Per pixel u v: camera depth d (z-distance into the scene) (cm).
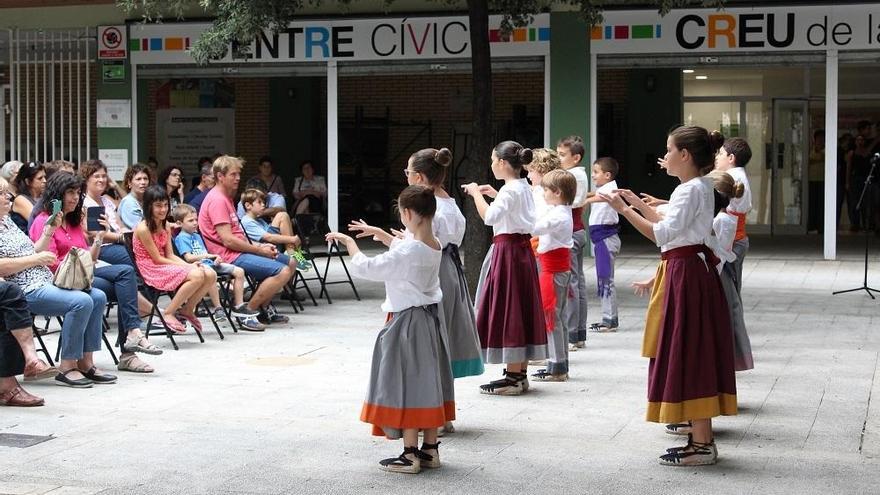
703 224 623
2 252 839
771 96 2173
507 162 803
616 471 622
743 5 1728
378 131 2388
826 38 1708
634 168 2233
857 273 1598
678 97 2208
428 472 623
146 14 1453
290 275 1157
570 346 1008
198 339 1075
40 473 618
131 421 741
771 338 1067
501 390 823
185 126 2375
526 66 1806
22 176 1063
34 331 888
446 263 714
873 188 2156
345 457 653
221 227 1150
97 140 1997
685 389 618
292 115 2361
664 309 623
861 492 581
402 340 619
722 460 643
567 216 855
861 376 886
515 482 602
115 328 1134
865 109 2150
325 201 2086
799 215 2188
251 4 1298
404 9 1839
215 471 623
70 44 1925
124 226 1148
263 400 806
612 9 1769
